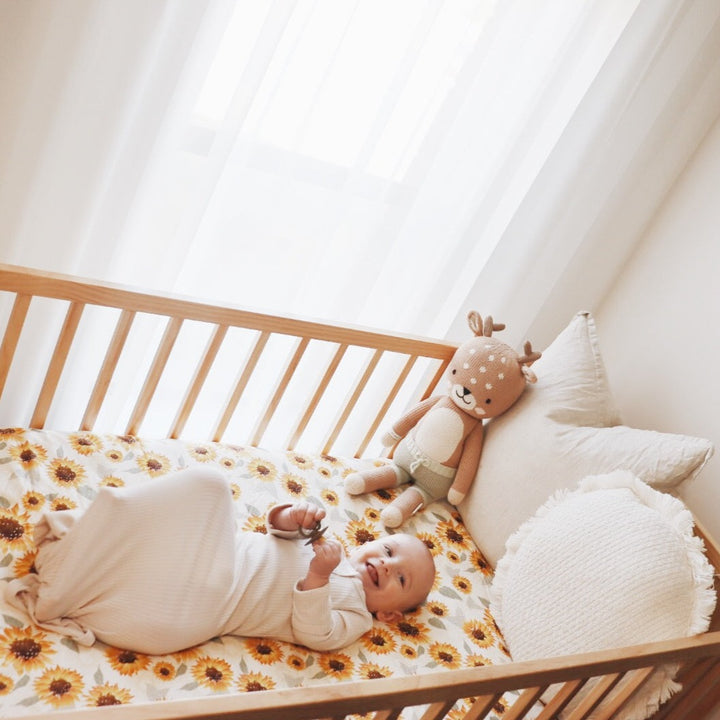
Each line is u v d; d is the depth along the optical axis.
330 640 1.34
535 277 2.08
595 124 1.89
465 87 1.72
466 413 1.75
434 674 0.99
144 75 1.44
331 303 1.89
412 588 1.47
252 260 1.79
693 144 2.01
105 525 1.16
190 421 1.98
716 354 1.85
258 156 1.68
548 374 1.75
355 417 2.08
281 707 0.84
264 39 1.48
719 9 1.87
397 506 1.68
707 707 1.62
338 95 1.66
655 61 1.87
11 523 1.25
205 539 1.25
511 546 1.60
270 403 1.71
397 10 1.61
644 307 2.06
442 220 1.90
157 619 1.17
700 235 1.95
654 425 1.97
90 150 1.47
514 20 1.72
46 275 1.30
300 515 1.38
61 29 1.36
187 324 1.83
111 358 1.47
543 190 1.95
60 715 0.73
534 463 1.66
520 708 1.18
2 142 1.43
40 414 1.48
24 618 1.13
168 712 0.77
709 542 1.49
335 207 1.76
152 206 1.61
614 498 1.52
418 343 1.76
